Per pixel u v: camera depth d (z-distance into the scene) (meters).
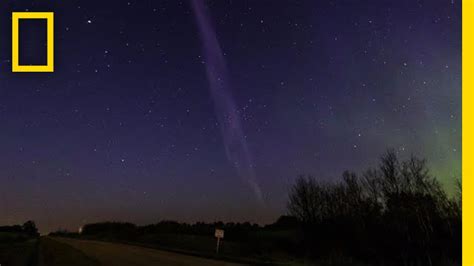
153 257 28.67
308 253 28.34
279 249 32.00
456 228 20.36
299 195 32.56
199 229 66.56
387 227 24.06
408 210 22.47
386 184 23.56
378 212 25.23
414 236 22.25
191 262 24.30
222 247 37.59
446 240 20.83
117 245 49.75
